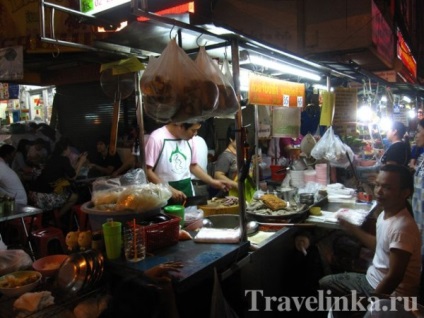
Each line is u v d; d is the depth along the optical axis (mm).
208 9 2283
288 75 4699
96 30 3119
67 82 4496
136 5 1914
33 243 4488
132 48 2912
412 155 6637
